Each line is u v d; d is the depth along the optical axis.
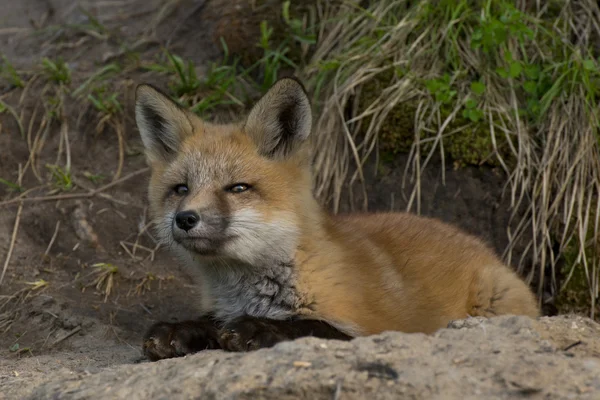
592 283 11.52
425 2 13.12
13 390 7.46
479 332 6.94
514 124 12.28
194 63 14.65
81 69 14.70
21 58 15.17
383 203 12.52
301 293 8.45
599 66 12.48
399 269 9.31
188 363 6.90
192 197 8.62
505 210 12.14
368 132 12.51
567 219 11.73
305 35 13.87
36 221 12.70
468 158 12.20
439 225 10.54
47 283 11.67
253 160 8.91
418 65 12.99
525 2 13.23
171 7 15.65
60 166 13.33
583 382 6.12
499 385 6.08
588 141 11.91
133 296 11.75
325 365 6.26
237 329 7.82
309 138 9.07
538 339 6.80
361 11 13.70
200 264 9.27
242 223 8.60
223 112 13.75
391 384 6.07
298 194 8.91
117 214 12.91
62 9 16.12
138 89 9.52
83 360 9.20
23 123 13.70
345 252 8.76
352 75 12.90
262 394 6.10
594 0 13.17
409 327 8.87
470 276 9.87
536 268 11.91
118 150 13.58
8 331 10.80
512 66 12.10
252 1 14.43
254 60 14.27
